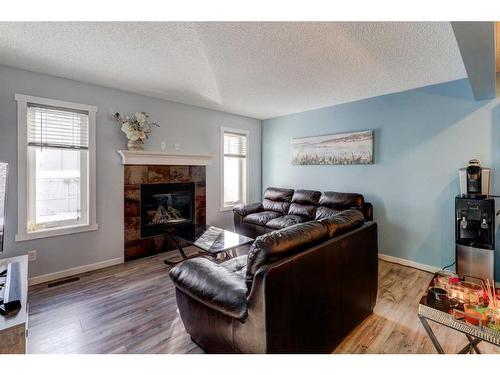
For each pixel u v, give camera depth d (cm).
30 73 276
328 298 164
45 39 212
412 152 336
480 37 158
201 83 318
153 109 377
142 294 257
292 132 485
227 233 330
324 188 436
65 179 308
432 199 321
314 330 154
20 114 270
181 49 230
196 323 169
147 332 197
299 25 192
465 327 132
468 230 272
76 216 318
